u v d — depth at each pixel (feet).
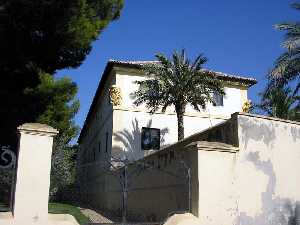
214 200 26.96
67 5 42.78
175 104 87.97
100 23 52.47
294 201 30.66
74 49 49.55
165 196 38.65
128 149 92.27
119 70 96.07
